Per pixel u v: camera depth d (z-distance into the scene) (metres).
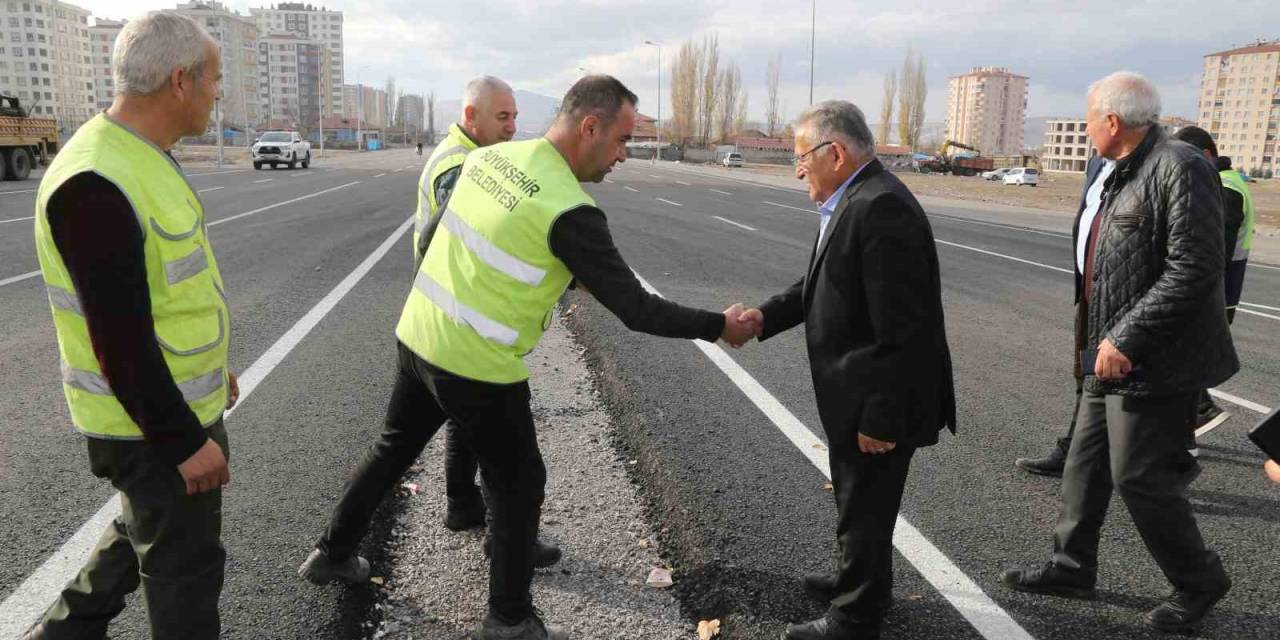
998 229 17.22
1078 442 2.96
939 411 2.51
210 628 2.04
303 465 3.83
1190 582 2.70
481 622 2.65
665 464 3.93
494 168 2.42
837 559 3.13
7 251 9.64
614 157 2.49
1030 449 4.41
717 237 13.34
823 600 2.86
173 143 1.95
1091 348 2.87
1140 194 2.69
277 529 3.22
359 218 14.24
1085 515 2.92
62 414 4.41
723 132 100.56
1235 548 3.35
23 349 5.63
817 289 2.51
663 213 17.47
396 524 3.29
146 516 1.93
